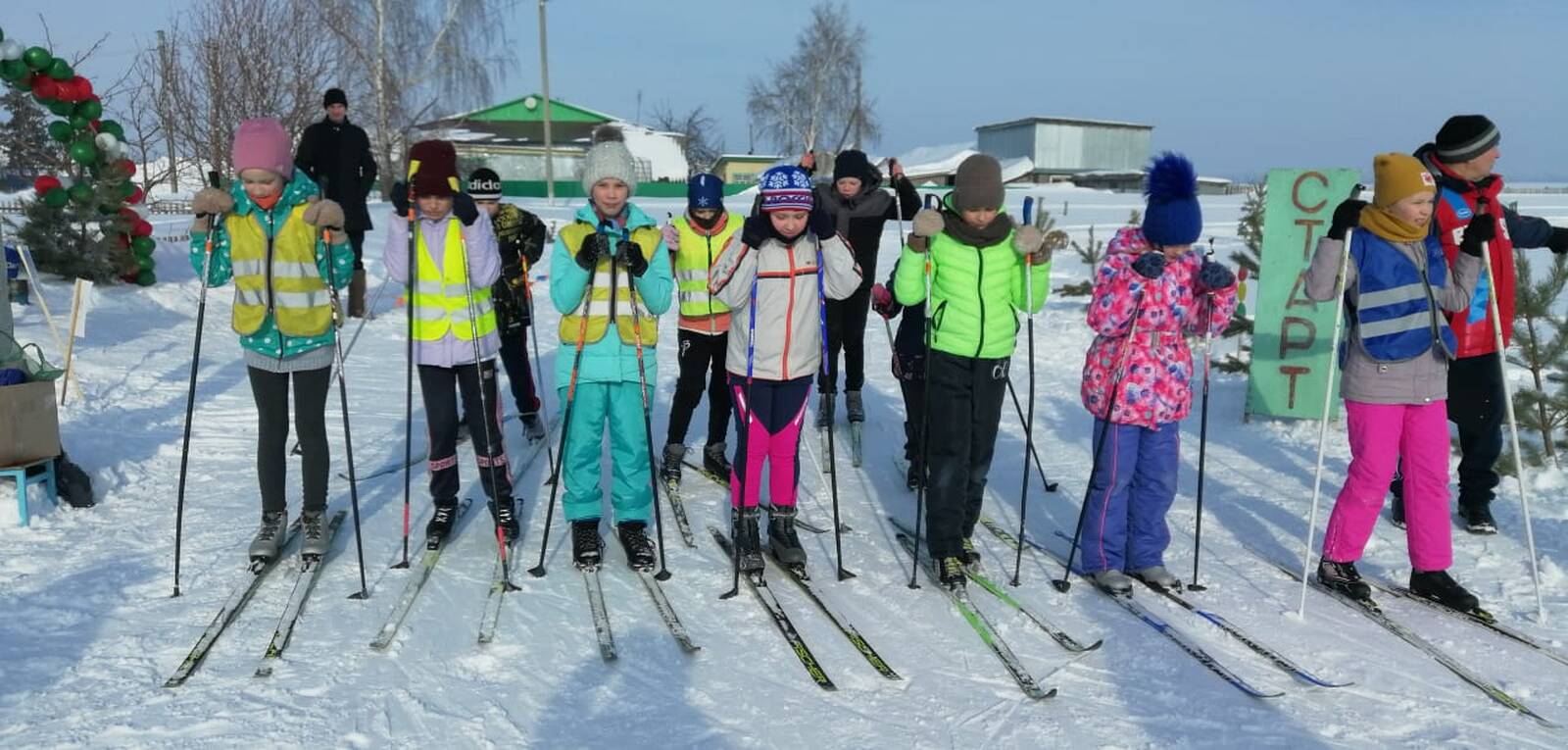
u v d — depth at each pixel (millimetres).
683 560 4023
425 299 3803
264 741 2615
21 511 4066
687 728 2768
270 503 3768
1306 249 6223
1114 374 3713
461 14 28781
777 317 3740
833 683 3035
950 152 53656
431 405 3922
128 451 5098
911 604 3662
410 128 27562
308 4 18453
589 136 40781
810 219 3719
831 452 3852
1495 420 4203
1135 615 3590
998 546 4332
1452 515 4562
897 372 4848
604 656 3135
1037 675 3123
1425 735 2789
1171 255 3646
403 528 4102
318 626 3299
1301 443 5953
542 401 5637
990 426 3936
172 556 3850
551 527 4367
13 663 2965
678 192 38094
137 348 7535
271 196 3592
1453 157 3979
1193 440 6047
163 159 21078
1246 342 8547
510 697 2906
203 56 16688
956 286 3758
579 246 3717
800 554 3885
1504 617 3582
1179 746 2719
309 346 3709
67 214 9422
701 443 5844
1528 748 2725
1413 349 3566
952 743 2723
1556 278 5117
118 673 2938
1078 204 32531
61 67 8945
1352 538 3746
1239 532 4477
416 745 2641
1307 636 3426
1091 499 3832
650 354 3936
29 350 6902
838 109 46594
